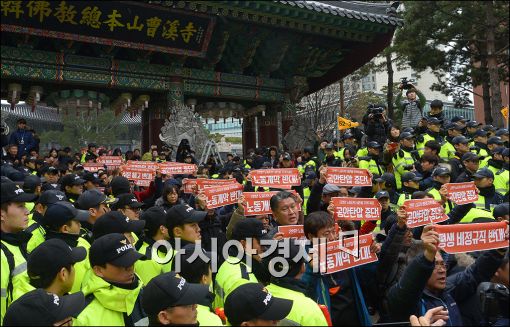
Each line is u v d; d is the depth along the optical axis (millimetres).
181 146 17844
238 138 58531
